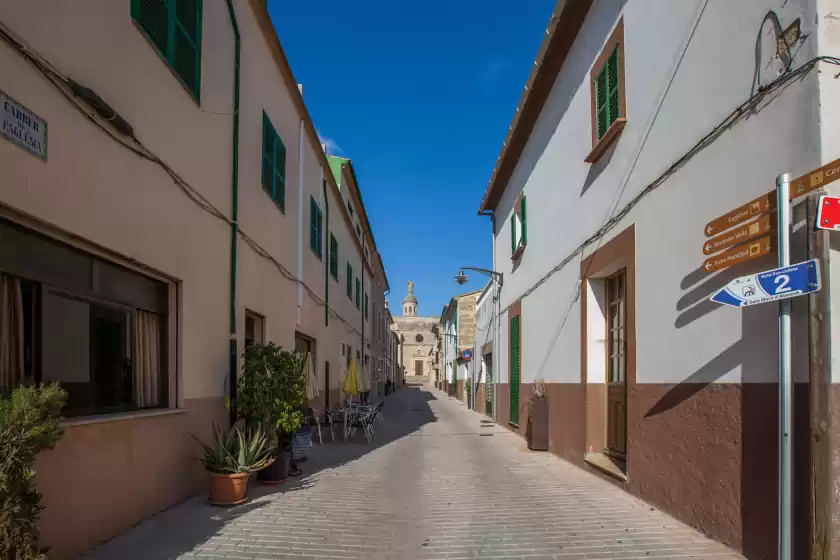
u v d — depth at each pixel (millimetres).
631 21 6863
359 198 23516
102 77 4723
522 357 13547
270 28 9477
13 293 3963
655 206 6062
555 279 10422
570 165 9523
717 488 4781
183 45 6309
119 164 4965
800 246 3828
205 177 6895
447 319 42750
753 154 4430
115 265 5223
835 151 3715
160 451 5641
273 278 9977
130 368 5477
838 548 3500
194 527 5191
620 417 7887
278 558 4434
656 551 4578
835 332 3611
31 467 3307
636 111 6672
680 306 5477
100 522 4582
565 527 5320
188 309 6371
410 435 13758
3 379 3857
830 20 3795
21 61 3758
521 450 10969
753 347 4355
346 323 20312
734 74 4711
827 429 3553
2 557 2930
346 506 6172
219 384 7211
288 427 7227
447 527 5359
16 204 3689
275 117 10211
